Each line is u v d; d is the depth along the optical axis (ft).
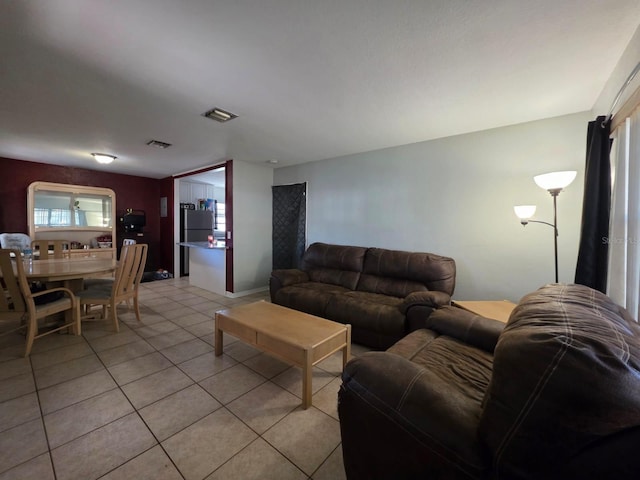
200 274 16.15
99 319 10.48
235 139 10.44
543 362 2.30
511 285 8.94
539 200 8.42
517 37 4.71
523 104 7.32
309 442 4.80
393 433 3.09
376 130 9.38
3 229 13.96
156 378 6.64
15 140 10.62
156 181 19.84
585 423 2.10
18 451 4.45
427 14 4.18
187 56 5.27
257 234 15.31
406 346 5.48
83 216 16.48
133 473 4.12
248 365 7.34
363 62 5.47
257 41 4.83
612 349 2.23
